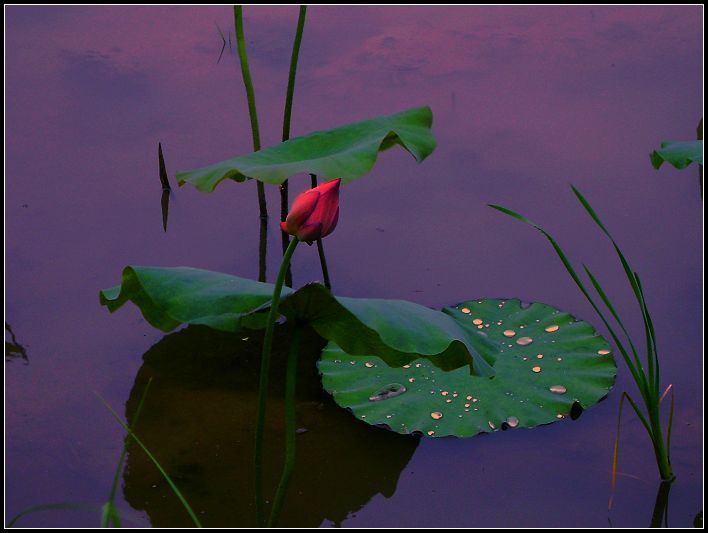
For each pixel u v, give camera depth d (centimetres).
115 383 311
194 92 486
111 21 571
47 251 377
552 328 319
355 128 264
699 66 495
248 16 577
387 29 558
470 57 519
